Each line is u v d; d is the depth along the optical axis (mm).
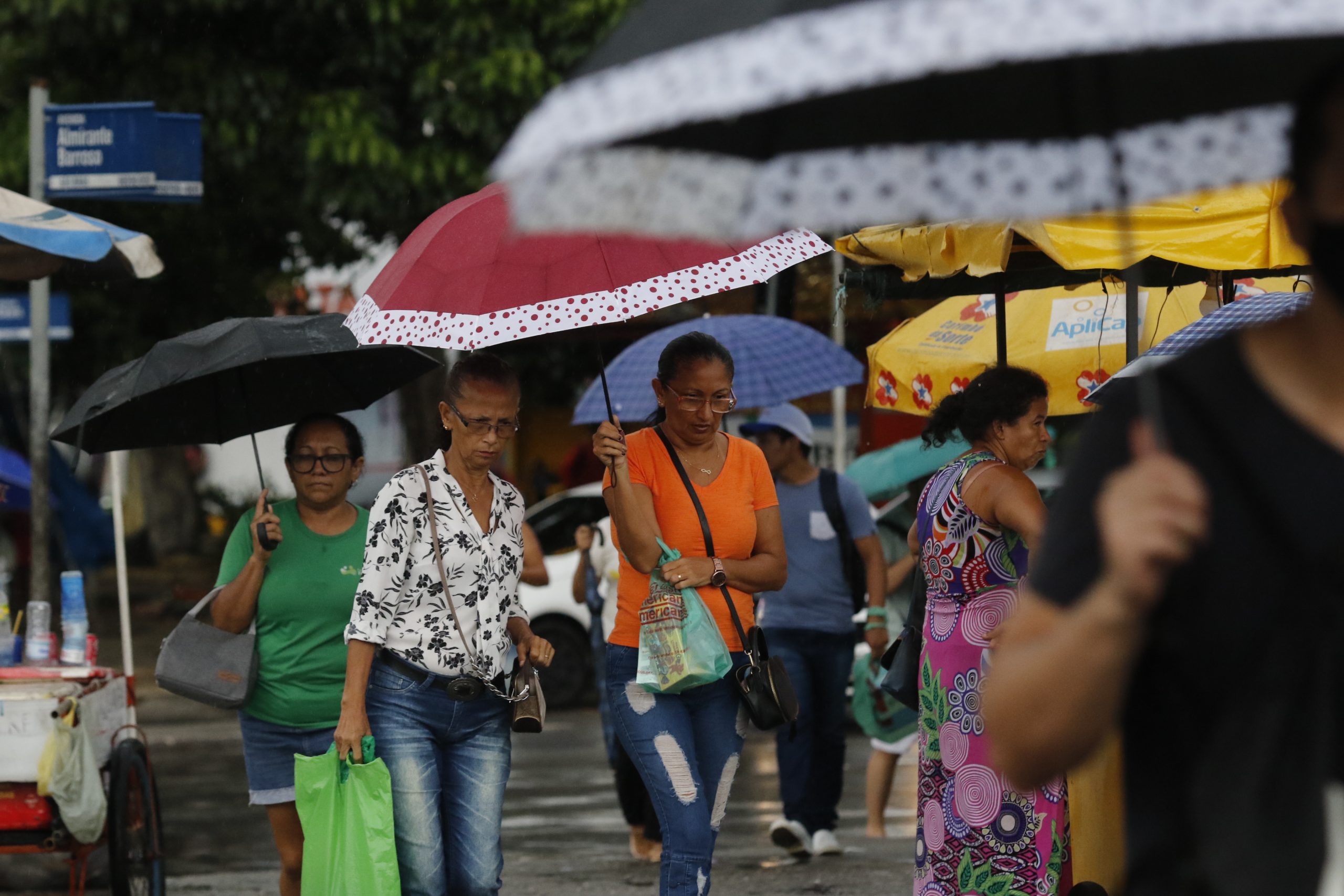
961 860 11320
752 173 5184
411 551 11438
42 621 15461
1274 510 3959
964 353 16922
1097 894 11430
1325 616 3914
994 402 11297
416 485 11570
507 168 3889
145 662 40844
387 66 35500
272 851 19750
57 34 34531
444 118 35438
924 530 11617
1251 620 3945
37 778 13516
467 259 11570
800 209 5199
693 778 11727
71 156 19125
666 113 3709
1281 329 4195
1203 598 3986
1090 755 4137
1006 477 11031
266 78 34844
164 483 64062
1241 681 3984
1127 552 3891
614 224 4793
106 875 18062
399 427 61688
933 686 11484
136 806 14961
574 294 11633
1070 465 4324
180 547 64125
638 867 18297
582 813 22031
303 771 11211
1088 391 16281
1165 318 16500
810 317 33500
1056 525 4254
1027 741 4102
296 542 12641
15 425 42000
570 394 47844
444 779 11789
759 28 3766
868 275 13602
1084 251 10531
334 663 12523
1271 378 4109
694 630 11461
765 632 18266
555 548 34500
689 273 11852
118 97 34812
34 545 19562
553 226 4664
